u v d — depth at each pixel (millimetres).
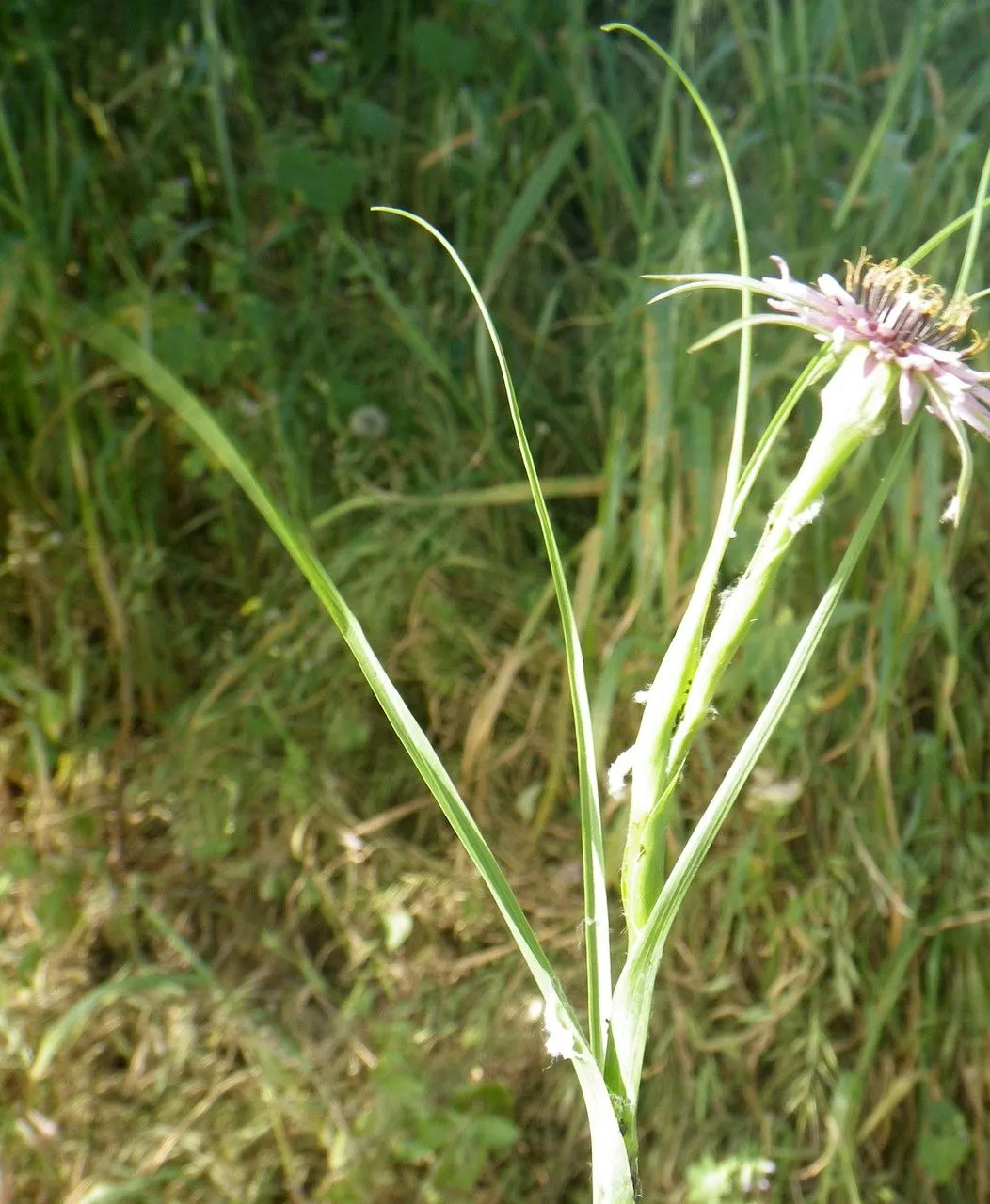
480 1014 420
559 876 433
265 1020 417
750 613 167
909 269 183
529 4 488
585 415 469
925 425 419
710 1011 430
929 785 441
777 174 460
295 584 448
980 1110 430
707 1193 407
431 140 481
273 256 483
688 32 448
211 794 427
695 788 429
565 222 500
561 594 182
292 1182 401
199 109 479
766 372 424
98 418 438
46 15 469
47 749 430
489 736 437
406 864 434
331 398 453
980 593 469
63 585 437
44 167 457
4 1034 399
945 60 504
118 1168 394
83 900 417
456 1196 393
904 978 437
